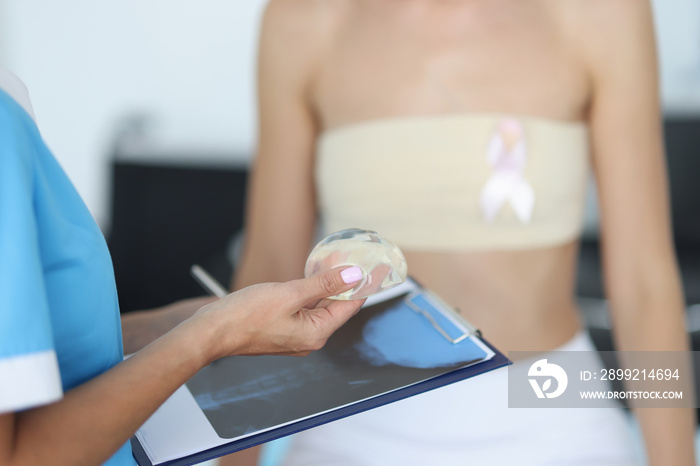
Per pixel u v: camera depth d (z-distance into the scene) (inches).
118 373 22.3
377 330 30.3
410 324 30.5
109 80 73.0
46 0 71.0
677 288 39.4
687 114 65.6
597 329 60.2
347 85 41.8
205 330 23.9
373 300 31.9
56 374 20.3
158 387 22.5
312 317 26.0
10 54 72.5
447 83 41.0
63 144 75.2
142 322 30.9
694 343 59.2
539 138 40.4
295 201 43.1
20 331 19.6
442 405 38.0
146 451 26.3
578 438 37.4
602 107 40.4
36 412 21.1
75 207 23.3
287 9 42.6
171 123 73.6
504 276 40.7
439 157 40.6
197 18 70.5
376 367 28.7
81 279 23.0
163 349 23.1
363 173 41.6
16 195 19.9
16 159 20.1
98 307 24.0
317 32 42.3
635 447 38.0
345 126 42.1
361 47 41.8
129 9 70.8
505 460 37.1
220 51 71.2
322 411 27.3
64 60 72.7
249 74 71.5
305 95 42.7
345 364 29.0
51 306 22.7
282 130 42.7
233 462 38.9
